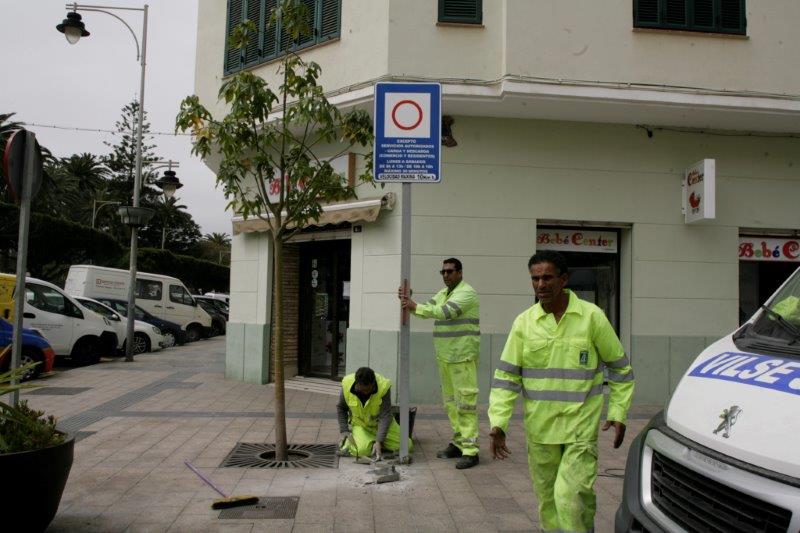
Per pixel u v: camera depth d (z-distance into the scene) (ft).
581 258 32.09
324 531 14.32
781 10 31.04
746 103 29.60
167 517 14.96
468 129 30.53
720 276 31.68
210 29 39.04
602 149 31.30
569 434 11.47
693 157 31.83
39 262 110.93
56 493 13.32
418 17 30.01
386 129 19.12
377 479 17.83
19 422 13.25
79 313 47.44
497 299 30.12
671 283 31.32
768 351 9.57
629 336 31.27
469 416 19.84
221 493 16.69
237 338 37.60
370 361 30.71
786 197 32.32
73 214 192.03
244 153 20.98
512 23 28.94
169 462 19.57
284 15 19.99
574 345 11.61
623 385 11.75
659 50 29.94
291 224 34.65
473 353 20.03
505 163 30.63
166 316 76.43
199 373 41.78
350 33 31.55
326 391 33.01
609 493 17.54
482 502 16.43
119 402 30.04
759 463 7.53
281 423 19.85
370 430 20.71
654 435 9.69
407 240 19.45
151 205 214.48
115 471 18.56
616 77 29.48
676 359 31.07
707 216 29.55
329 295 35.96
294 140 20.01
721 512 7.92
